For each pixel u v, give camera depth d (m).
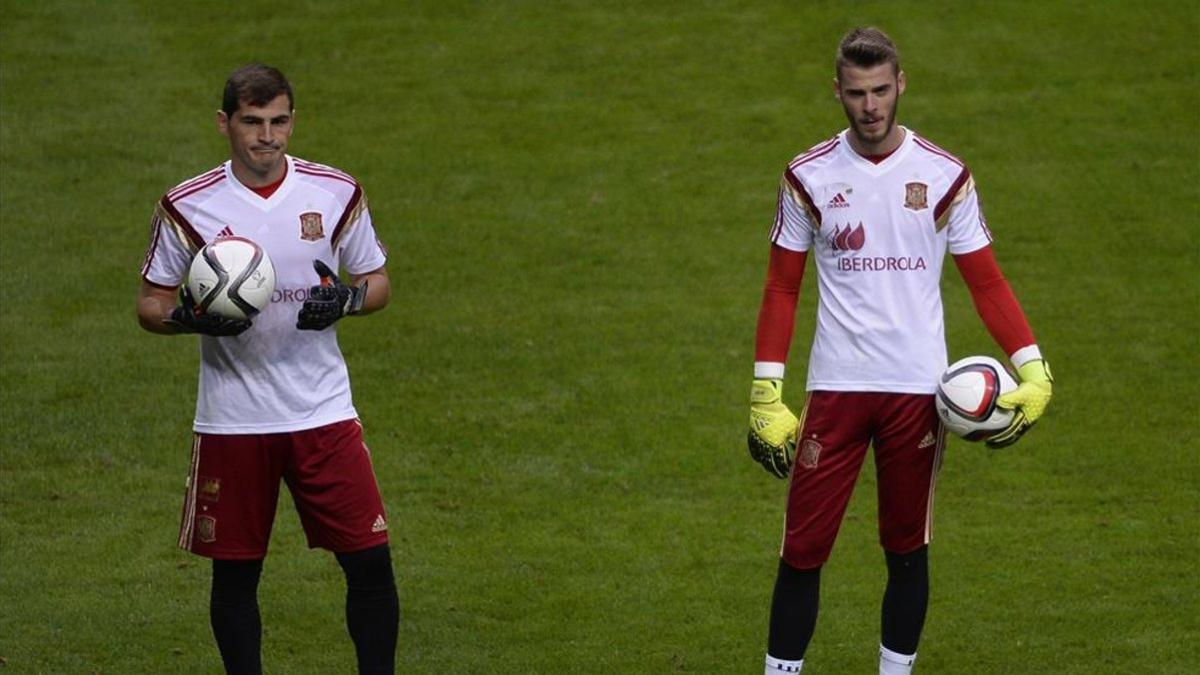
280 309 18.03
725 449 31.08
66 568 25.44
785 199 19.16
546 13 56.22
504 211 43.28
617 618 23.44
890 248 18.62
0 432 31.38
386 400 33.28
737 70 51.75
